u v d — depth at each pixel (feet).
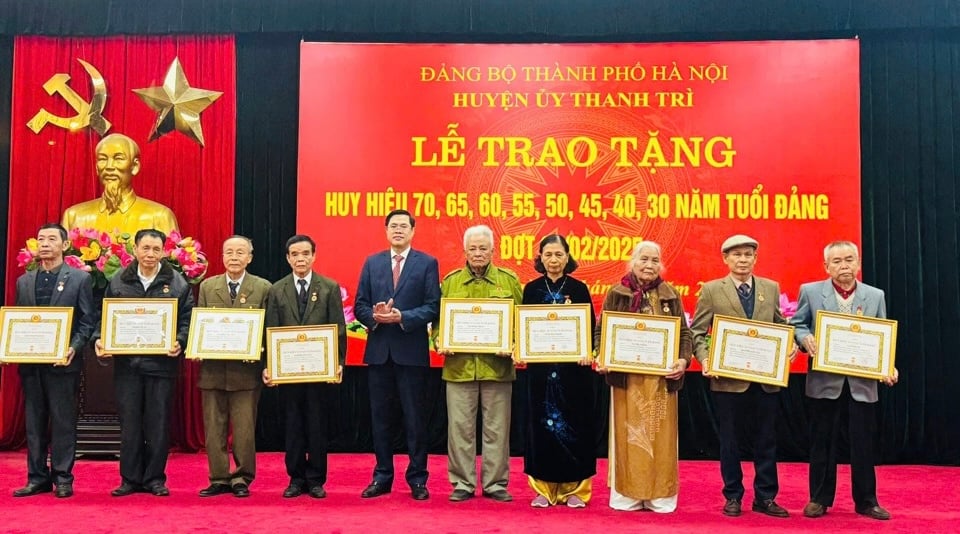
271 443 20.53
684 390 20.25
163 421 14.51
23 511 13.05
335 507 13.48
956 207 19.80
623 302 13.75
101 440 18.30
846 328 13.14
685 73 20.03
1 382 20.52
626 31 19.98
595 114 20.12
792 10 19.66
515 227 20.07
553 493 13.91
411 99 20.38
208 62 20.84
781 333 13.08
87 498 14.15
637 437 13.34
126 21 20.57
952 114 19.95
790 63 19.86
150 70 20.84
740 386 13.32
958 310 19.69
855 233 19.47
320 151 20.30
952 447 19.54
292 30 20.33
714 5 19.80
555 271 13.98
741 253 13.58
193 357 13.96
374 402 14.56
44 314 14.08
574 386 13.71
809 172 19.67
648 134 20.02
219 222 20.61
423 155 20.27
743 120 19.88
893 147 20.02
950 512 13.93
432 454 20.30
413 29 20.21
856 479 13.34
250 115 20.92
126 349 14.06
